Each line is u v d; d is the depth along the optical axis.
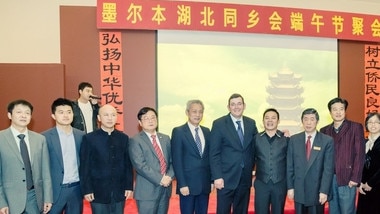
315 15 4.89
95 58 4.56
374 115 2.90
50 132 2.65
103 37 4.54
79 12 4.54
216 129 2.91
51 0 4.76
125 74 4.61
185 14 4.49
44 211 2.51
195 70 4.80
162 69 4.71
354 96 5.30
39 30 4.74
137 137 2.73
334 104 2.96
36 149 2.49
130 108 4.63
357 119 5.31
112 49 4.56
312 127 2.79
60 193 2.61
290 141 2.89
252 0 5.08
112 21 4.34
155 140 2.79
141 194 2.67
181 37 4.75
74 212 2.67
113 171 2.61
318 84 5.18
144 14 4.39
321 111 5.20
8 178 2.38
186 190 2.78
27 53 4.73
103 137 2.63
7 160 2.38
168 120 4.74
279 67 5.05
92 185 2.59
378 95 5.39
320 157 2.76
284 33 4.79
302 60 5.12
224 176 2.88
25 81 4.16
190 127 2.90
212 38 4.84
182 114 4.78
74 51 4.54
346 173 2.88
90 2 4.80
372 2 5.50
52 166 2.61
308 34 4.88
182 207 2.85
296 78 5.11
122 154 2.67
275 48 5.04
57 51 4.77
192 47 4.79
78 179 2.69
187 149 2.83
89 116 3.94
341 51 5.25
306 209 2.84
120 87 4.60
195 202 2.91
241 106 2.91
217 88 4.87
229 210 2.91
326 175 2.75
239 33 4.91
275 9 4.75
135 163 2.65
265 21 4.72
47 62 4.75
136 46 4.63
